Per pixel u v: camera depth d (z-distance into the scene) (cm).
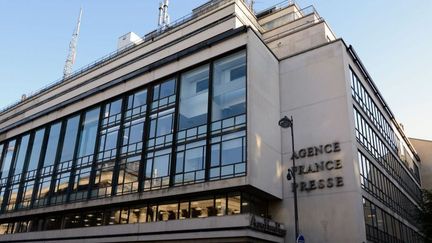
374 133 3197
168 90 2953
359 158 2566
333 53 2734
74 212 3200
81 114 3566
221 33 2872
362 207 2378
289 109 2792
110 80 3481
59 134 3688
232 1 3369
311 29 3150
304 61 2858
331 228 2312
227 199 2347
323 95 2670
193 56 2869
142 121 3011
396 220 3309
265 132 2531
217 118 2559
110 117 3297
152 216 2653
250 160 2269
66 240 2998
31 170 3791
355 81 2888
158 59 3216
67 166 3428
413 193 4519
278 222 2478
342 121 2520
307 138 2630
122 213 2853
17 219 3700
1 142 4391
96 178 3112
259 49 2703
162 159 2723
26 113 4244
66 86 4122
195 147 2578
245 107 2430
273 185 2481
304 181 2525
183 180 2536
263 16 3891
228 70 2639
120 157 3023
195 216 2439
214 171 2414
